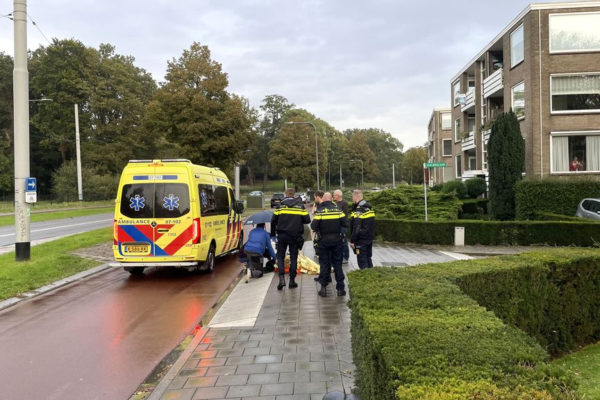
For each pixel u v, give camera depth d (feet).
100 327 21.03
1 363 16.63
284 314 21.50
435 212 64.23
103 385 14.60
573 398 6.58
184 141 89.97
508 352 8.20
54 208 129.70
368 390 9.89
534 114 70.28
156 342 18.78
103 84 171.53
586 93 69.92
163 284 30.94
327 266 25.04
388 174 422.00
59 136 170.60
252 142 97.86
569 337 19.84
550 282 19.44
